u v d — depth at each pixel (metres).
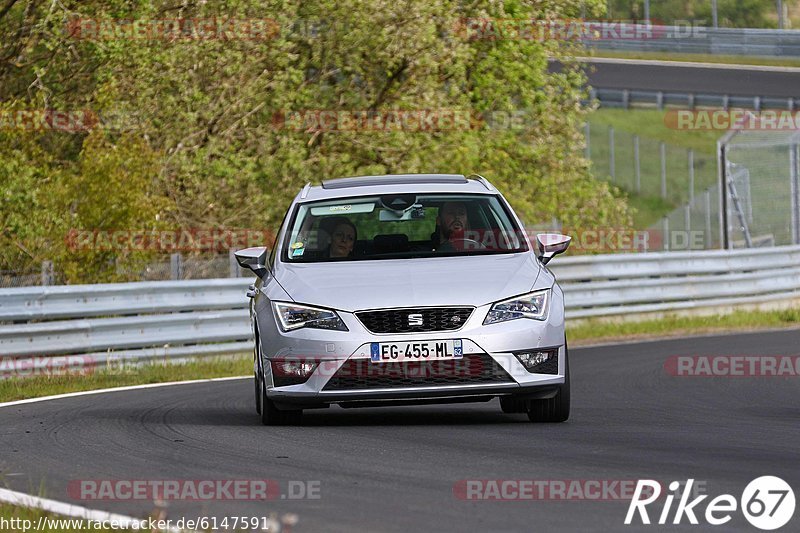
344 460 22.69
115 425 29.16
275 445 24.84
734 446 24.03
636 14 199.25
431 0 73.12
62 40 64.12
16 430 28.89
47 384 42.88
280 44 69.44
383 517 17.56
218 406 34.00
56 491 20.39
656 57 199.88
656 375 41.78
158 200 61.84
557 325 27.16
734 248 83.88
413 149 71.88
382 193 30.70
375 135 72.31
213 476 21.31
